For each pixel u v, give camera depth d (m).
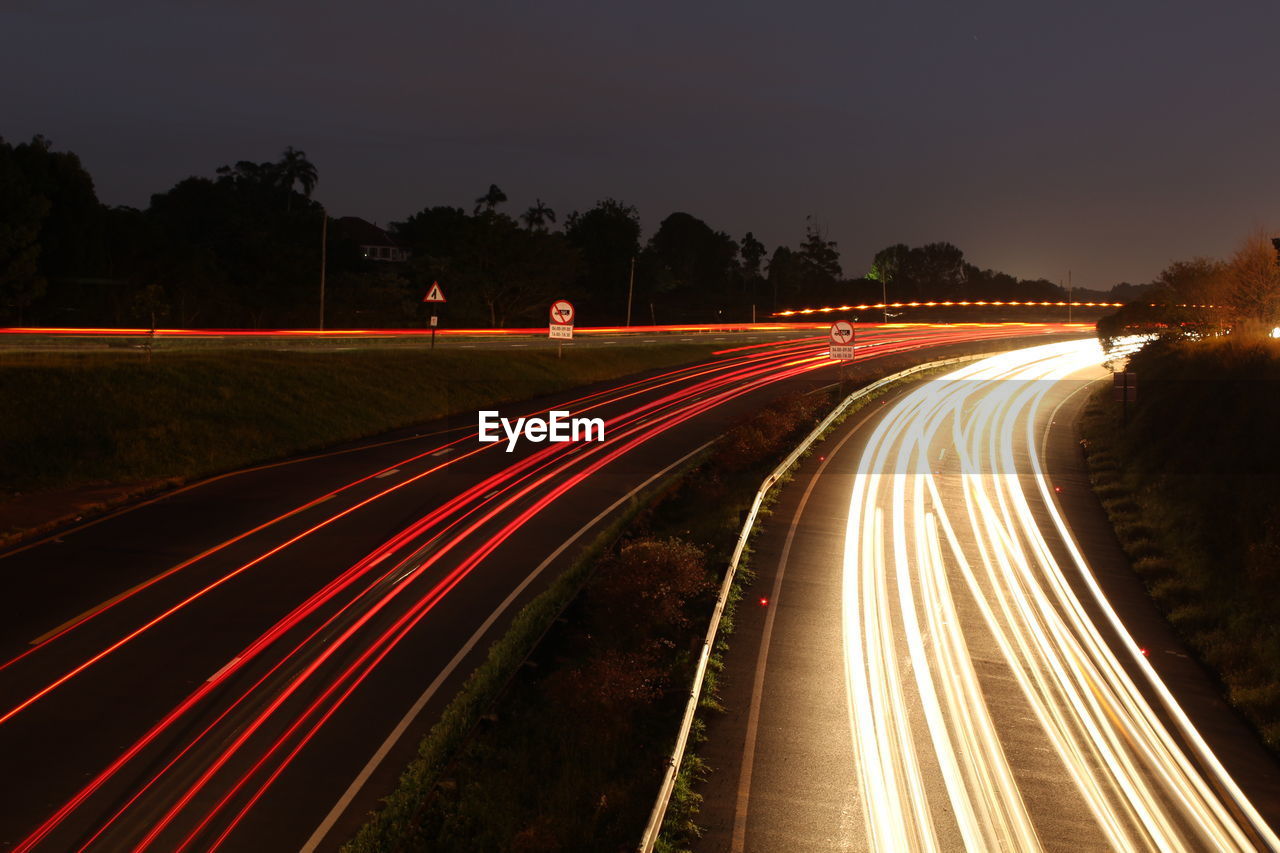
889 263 149.50
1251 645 15.34
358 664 12.75
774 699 12.72
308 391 31.75
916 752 11.45
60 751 10.17
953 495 25.44
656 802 9.09
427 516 20.42
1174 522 22.22
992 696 13.24
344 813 9.38
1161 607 17.75
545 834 9.18
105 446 23.66
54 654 12.59
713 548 18.88
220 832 8.94
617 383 46.53
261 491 22.02
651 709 12.08
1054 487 26.86
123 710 11.15
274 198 112.88
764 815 9.90
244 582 15.70
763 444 28.97
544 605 15.12
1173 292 51.16
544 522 20.38
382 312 77.06
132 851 8.59
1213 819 10.41
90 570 15.97
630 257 114.88
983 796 10.52
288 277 76.00
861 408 40.06
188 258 70.25
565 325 41.62
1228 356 32.69
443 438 30.08
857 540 20.73
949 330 90.00
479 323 85.00
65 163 60.41
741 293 144.62
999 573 19.05
